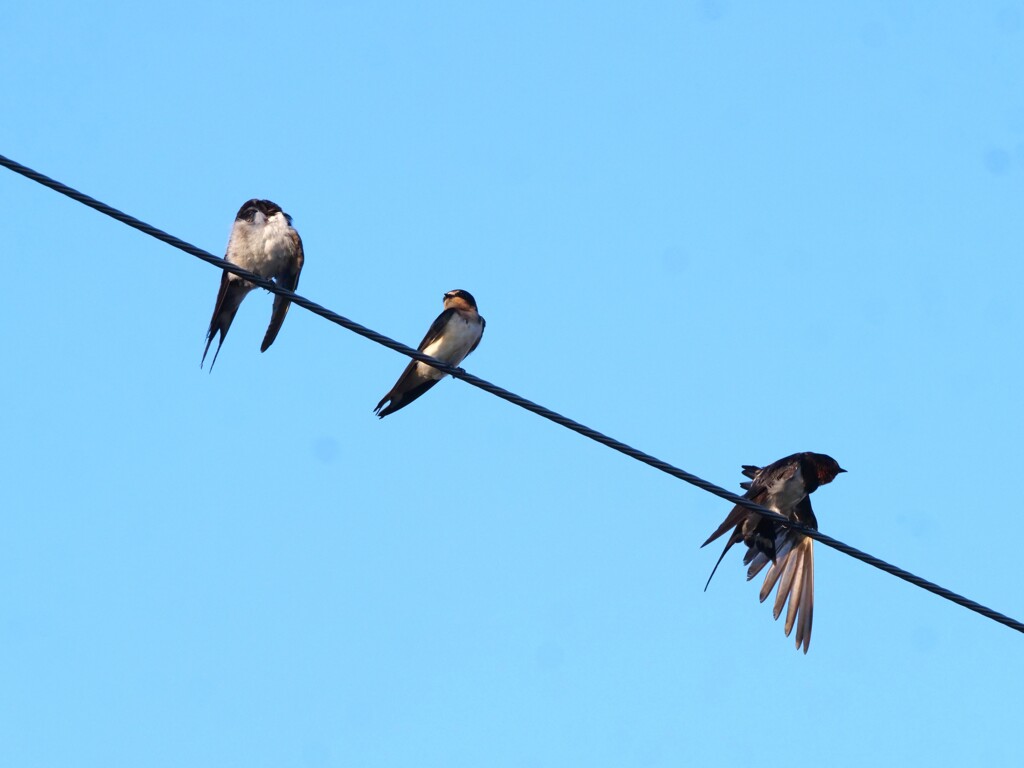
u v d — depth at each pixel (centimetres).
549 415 1120
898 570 1177
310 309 1099
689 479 1148
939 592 1177
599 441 1127
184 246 1034
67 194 970
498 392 1128
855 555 1174
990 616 1181
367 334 1117
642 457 1137
